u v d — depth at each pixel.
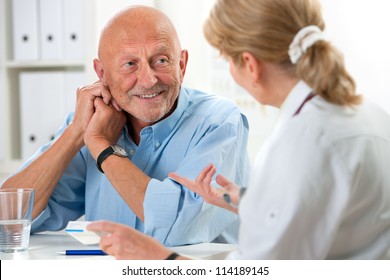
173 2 3.67
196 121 2.09
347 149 1.25
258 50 1.32
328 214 1.23
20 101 3.45
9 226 1.78
